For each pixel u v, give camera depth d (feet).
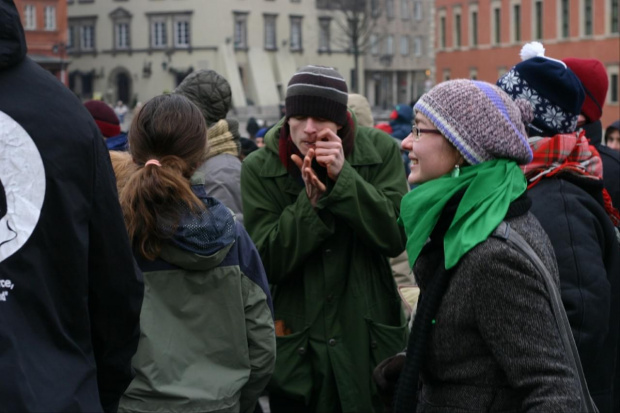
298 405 14.88
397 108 37.60
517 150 9.45
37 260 7.70
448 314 9.11
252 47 266.16
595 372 10.52
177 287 11.30
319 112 14.05
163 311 11.28
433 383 9.46
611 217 12.74
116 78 266.36
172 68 258.57
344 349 14.48
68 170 7.84
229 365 11.50
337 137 14.01
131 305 8.34
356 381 14.40
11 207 7.71
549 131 11.85
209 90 17.06
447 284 9.25
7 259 7.63
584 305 10.32
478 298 8.89
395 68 320.70
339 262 14.52
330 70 14.26
